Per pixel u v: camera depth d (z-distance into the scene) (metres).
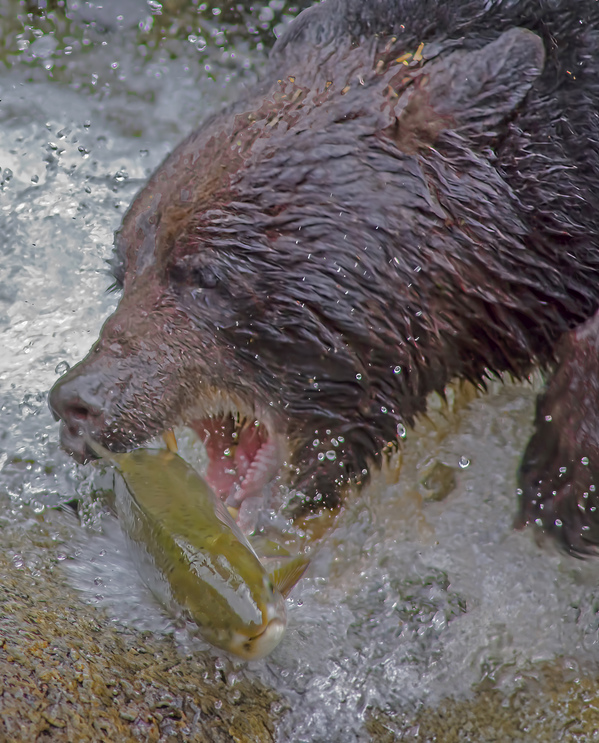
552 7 7.61
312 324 7.27
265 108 7.37
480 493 8.69
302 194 7.11
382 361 7.54
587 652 7.72
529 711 7.15
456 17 7.59
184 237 7.29
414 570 8.13
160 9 16.64
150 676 6.15
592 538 7.96
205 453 8.96
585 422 7.61
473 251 7.29
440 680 7.34
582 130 7.34
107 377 7.23
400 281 7.27
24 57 16.08
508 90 7.15
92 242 12.01
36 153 14.03
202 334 7.37
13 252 11.82
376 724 6.88
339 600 7.78
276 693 6.80
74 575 7.23
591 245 7.40
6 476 8.54
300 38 7.81
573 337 7.67
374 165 7.10
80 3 16.59
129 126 14.95
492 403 9.04
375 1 7.75
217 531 6.57
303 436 7.75
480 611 7.89
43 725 5.24
